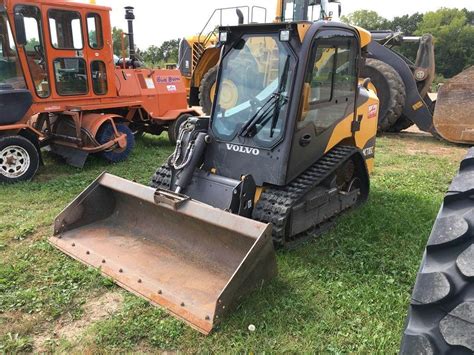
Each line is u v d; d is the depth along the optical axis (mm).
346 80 4637
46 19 6633
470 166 1801
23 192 5836
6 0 6227
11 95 6195
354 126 4918
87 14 7148
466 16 52688
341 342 2863
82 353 2762
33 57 6660
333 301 3279
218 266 3480
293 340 2873
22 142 6250
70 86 7172
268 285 3309
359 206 5168
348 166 4941
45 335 2957
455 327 1394
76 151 7191
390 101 9984
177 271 3482
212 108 4348
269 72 4004
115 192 4188
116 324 2998
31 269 3709
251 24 4016
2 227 4609
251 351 2748
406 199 5539
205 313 2980
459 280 1441
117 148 7426
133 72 8266
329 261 3863
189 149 4195
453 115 9383
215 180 4039
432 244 1561
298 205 3938
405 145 9555
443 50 44500
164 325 2971
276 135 3924
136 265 3586
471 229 1513
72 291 3389
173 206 3529
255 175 3990
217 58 9844
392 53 10133
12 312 3158
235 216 3217
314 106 4148
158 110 8656
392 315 3123
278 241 3773
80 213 4156
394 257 3969
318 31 3930
